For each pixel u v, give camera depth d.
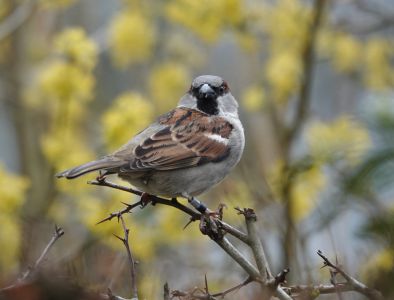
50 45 16.33
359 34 15.59
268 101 14.77
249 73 16.59
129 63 15.48
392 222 7.28
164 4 14.98
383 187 8.66
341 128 11.17
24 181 12.30
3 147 19.05
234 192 12.09
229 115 10.49
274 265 12.36
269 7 14.66
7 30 14.32
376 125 8.97
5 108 17.12
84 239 11.67
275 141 15.04
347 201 9.80
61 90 12.72
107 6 17.95
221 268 12.35
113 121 12.14
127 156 9.17
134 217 12.91
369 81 14.92
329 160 10.77
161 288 10.28
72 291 5.72
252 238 7.36
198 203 8.76
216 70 17.33
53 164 12.80
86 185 12.66
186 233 13.19
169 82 15.36
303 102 14.62
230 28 14.35
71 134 13.09
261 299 6.94
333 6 14.84
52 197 13.06
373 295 6.50
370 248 7.18
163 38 16.06
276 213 11.90
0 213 11.00
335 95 16.81
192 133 9.74
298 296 7.07
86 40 12.79
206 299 6.94
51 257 8.53
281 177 11.84
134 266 7.05
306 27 14.60
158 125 9.86
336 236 10.03
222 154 9.88
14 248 10.16
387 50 14.95
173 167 9.41
